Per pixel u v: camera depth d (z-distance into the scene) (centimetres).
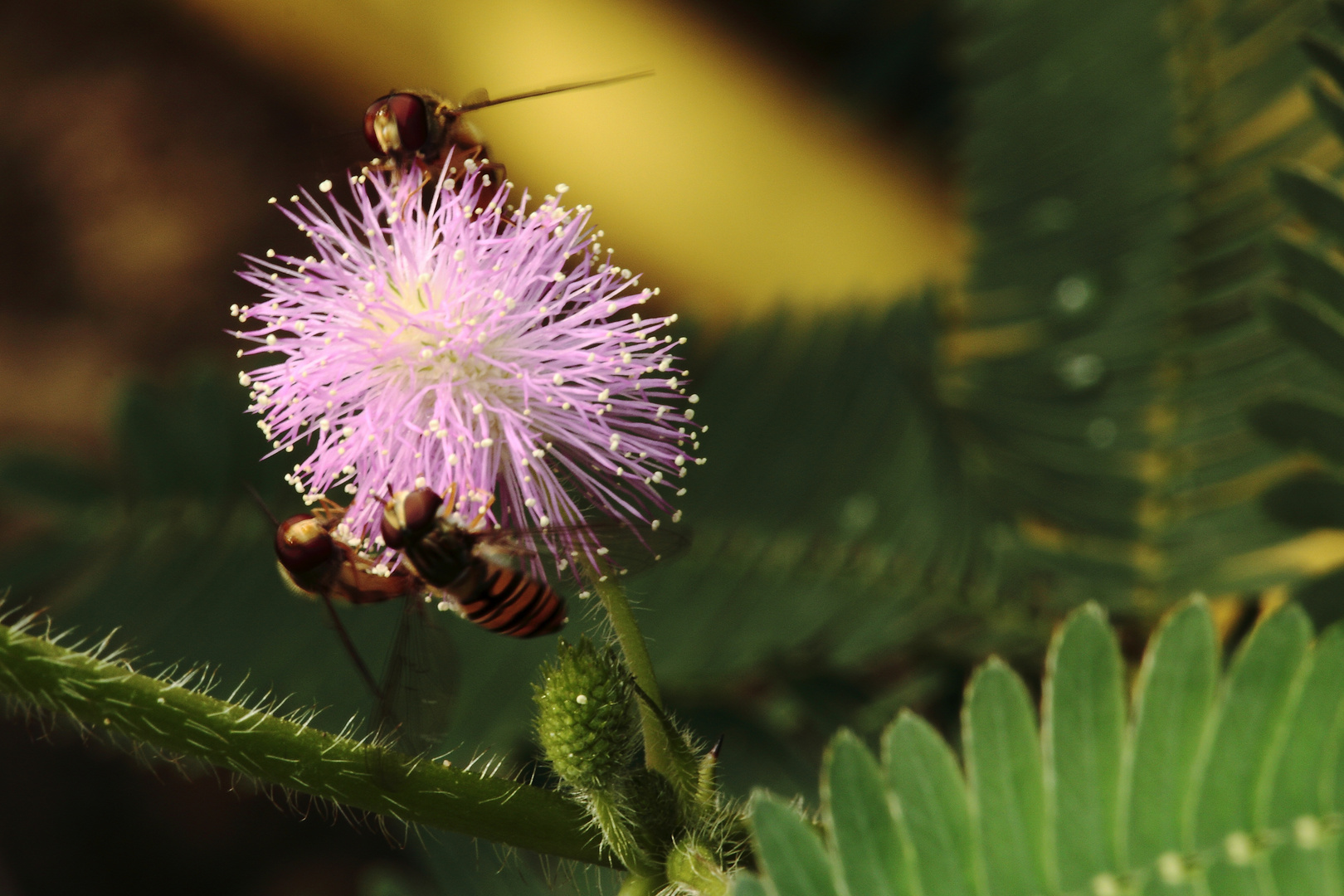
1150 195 28
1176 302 28
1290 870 25
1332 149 28
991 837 25
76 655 25
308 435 26
